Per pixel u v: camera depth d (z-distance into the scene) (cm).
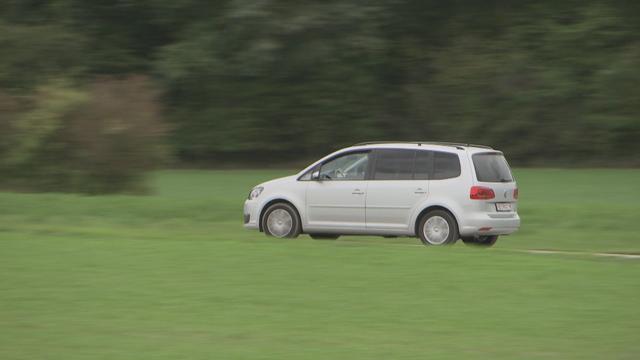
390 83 16500
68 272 4772
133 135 9469
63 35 15688
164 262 5075
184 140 16362
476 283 4519
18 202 8725
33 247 5622
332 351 3322
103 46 16575
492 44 15812
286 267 4928
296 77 16000
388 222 6294
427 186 6188
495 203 6162
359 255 5322
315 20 14562
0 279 4584
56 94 9575
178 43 15600
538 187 11150
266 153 16812
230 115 16250
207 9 15400
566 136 15150
